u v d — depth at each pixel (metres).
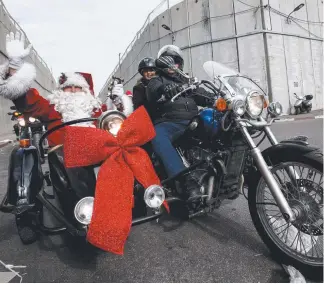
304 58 16.55
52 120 2.46
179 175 2.28
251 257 2.06
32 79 2.53
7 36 2.58
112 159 1.86
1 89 2.43
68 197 2.05
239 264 1.99
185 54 17.38
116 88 3.18
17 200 2.25
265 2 15.07
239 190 2.29
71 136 1.85
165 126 2.43
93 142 1.83
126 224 1.80
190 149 2.46
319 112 14.70
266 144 5.83
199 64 16.80
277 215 2.17
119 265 2.10
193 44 16.92
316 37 17.09
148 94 2.53
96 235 1.75
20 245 2.54
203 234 2.47
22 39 2.62
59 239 2.60
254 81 2.42
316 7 17.03
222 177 2.17
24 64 2.55
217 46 16.17
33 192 2.29
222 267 1.97
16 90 2.44
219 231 2.50
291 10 16.06
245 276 1.85
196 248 2.25
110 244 1.76
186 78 2.21
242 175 2.28
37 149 2.51
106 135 1.87
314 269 1.77
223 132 2.15
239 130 2.08
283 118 12.95
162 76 2.58
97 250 2.35
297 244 1.95
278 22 15.54
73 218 2.03
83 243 2.48
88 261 2.19
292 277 1.77
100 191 1.80
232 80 2.32
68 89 2.55
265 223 2.06
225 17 15.88
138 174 1.91
